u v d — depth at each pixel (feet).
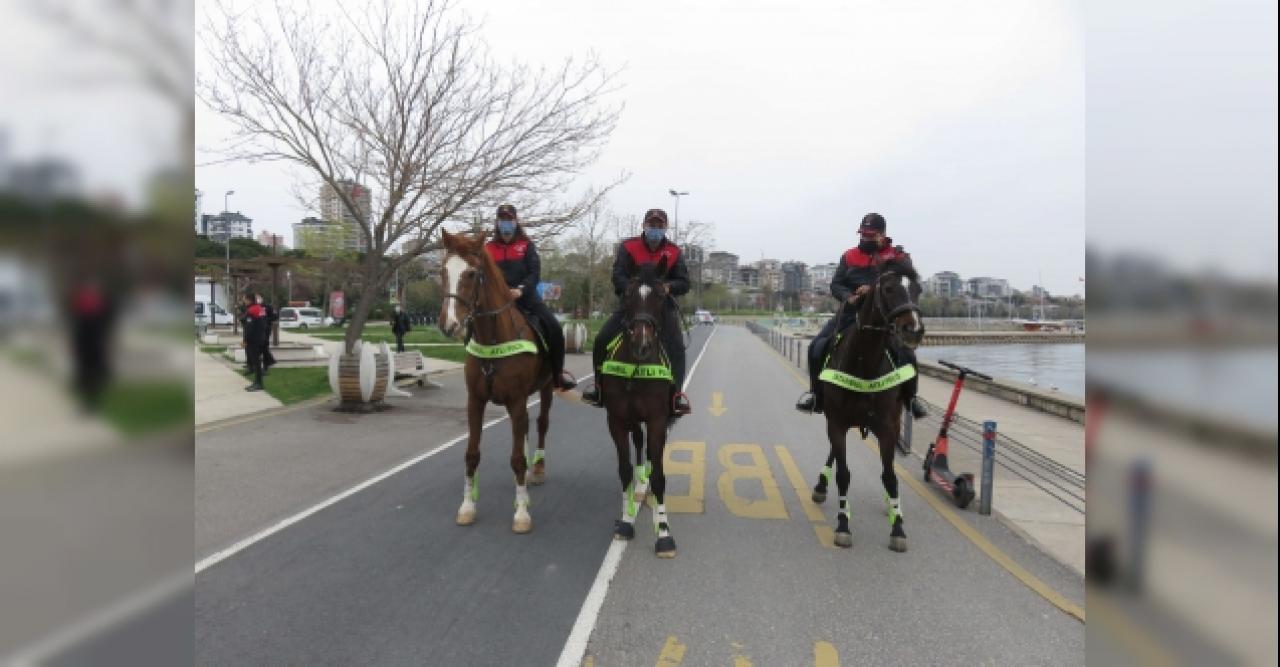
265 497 21.67
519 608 14.26
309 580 15.44
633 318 17.53
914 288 16.60
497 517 20.15
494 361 18.75
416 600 14.55
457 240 18.25
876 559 17.30
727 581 15.81
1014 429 35.58
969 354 125.80
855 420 18.29
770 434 34.27
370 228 43.68
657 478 17.57
